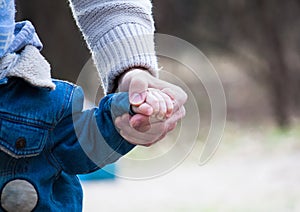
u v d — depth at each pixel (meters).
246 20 21.94
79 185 2.44
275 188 11.25
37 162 2.30
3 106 2.25
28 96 2.28
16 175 2.28
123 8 2.47
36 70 2.27
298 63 21.88
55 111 2.30
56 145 2.33
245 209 9.72
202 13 22.05
